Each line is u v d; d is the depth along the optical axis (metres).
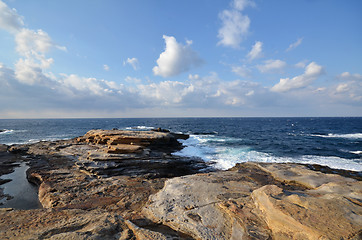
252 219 4.93
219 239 4.50
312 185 8.73
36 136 41.25
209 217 5.41
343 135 39.66
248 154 20.67
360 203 4.75
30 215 5.36
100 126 79.75
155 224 5.50
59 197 8.44
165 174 13.40
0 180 11.97
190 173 14.59
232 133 45.88
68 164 14.62
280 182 9.60
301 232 3.88
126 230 4.54
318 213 4.16
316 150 23.00
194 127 71.62
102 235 4.09
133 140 19.11
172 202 6.50
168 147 22.58
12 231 4.30
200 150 22.86
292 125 79.38
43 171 12.48
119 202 7.81
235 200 6.04
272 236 4.26
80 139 24.42
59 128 67.25
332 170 13.35
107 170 12.36
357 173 12.84
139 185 10.03
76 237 3.82
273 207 4.69
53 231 4.29
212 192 7.15
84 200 8.10
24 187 11.07
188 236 4.87
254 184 8.21
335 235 3.50
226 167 15.86
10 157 17.69
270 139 33.34
